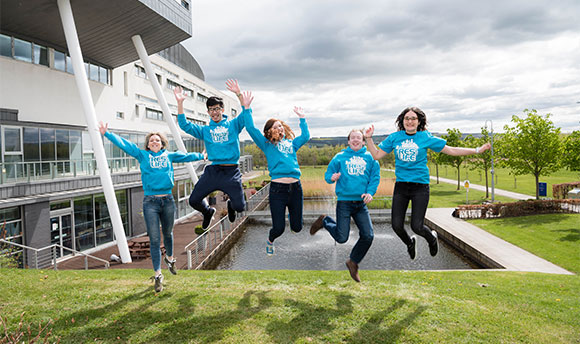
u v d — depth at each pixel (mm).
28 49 16031
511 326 4551
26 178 13047
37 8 14039
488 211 22547
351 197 4980
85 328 4488
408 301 5355
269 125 4973
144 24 17234
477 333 4348
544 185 29391
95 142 13500
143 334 4336
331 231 5090
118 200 18531
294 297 5504
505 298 5691
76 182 15062
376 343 4125
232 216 5668
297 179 5168
